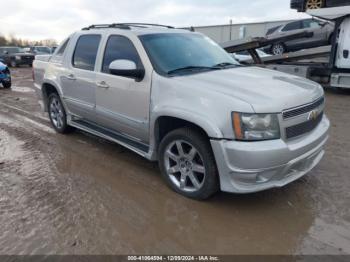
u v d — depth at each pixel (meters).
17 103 8.69
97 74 4.45
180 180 3.62
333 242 2.84
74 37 5.19
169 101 3.45
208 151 3.23
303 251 2.73
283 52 14.16
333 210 3.32
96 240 2.86
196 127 3.33
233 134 2.99
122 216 3.23
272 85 3.41
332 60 10.01
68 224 3.09
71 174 4.17
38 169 4.32
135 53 3.96
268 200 3.53
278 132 3.03
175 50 4.06
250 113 2.93
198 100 3.21
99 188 3.79
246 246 2.80
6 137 5.66
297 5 10.34
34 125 6.42
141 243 2.84
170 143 3.59
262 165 2.95
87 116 4.94
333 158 4.65
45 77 5.73
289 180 3.26
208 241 2.87
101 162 4.55
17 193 3.67
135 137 4.18
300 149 3.15
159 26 4.77
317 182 3.92
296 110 3.16
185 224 3.11
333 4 9.56
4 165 4.44
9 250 2.73
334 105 8.45
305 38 12.89
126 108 4.04
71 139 5.55
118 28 4.38
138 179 4.03
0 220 3.14
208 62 4.18
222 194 3.65
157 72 3.68
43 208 3.36
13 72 19.86
